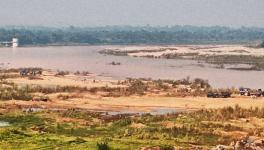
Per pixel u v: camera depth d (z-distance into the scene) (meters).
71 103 165.25
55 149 84.81
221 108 139.75
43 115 135.12
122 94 186.12
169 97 181.62
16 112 139.50
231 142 96.75
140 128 113.62
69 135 104.94
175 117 129.62
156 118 127.88
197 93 190.00
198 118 127.19
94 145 86.88
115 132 111.62
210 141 101.12
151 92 193.00
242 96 184.25
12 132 98.00
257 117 128.38
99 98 177.00
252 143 93.12
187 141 100.44
